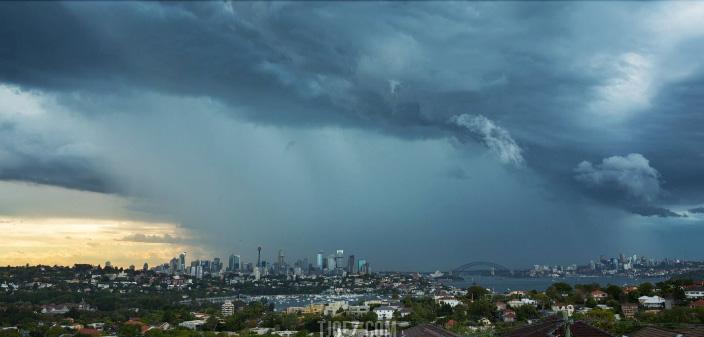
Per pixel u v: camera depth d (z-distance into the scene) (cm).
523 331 15388
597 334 12194
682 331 12888
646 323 19275
